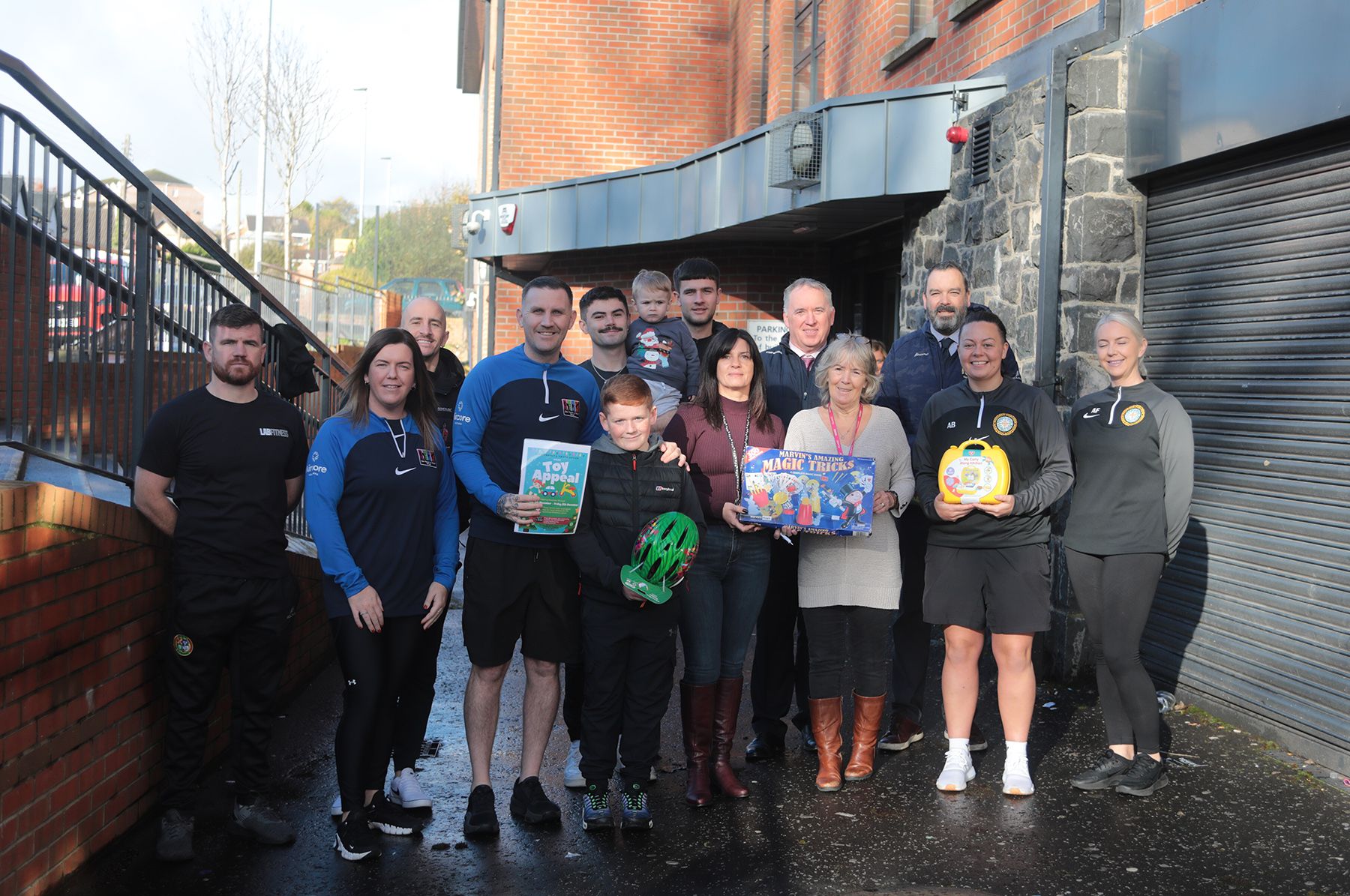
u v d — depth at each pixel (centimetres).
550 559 443
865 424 489
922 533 534
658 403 515
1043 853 416
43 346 435
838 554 480
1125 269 636
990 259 734
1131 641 471
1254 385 554
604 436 452
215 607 418
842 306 1181
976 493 460
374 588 426
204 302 569
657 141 1508
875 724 496
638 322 536
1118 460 471
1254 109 530
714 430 476
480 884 391
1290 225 532
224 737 523
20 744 351
